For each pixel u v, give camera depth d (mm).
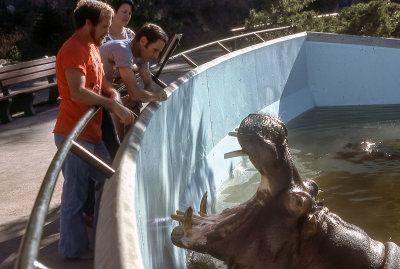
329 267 2643
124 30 5551
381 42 10578
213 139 6402
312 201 2428
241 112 7652
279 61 9602
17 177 5707
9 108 9039
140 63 4590
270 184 2461
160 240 3518
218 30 23703
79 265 3451
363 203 5195
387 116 9523
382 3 13766
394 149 7242
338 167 6520
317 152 7324
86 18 3451
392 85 10633
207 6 24016
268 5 16906
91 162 2455
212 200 5797
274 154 2365
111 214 1944
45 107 10328
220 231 2682
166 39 4516
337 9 27688
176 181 4617
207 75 6230
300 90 10633
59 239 3834
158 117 4023
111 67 4379
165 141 4227
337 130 8672
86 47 3500
